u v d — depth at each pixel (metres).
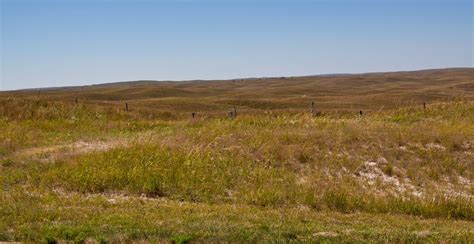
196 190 12.34
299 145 15.62
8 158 14.79
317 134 16.75
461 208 11.50
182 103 54.34
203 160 14.13
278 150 15.30
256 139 16.06
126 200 11.28
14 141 17.36
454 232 9.06
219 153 14.91
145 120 25.39
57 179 12.55
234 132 17.03
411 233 8.70
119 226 8.62
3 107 23.62
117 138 18.69
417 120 21.31
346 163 14.78
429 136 16.67
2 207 9.90
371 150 15.73
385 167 14.65
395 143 16.19
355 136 16.59
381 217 10.70
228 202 11.82
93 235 8.11
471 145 16.20
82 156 14.27
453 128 18.19
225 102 58.06
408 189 13.41
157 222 9.03
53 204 10.45
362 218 10.45
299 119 20.17
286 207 11.52
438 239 8.39
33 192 11.59
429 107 23.36
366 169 14.67
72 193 11.88
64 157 14.46
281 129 18.14
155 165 13.40
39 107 24.77
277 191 12.19
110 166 13.26
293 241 7.99
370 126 18.30
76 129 21.17
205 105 53.78
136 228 8.54
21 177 12.87
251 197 11.93
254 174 13.57
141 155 14.13
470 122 20.11
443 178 14.32
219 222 9.16
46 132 20.16
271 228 8.75
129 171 12.91
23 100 25.53
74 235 8.12
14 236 8.12
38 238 8.04
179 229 8.49
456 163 15.00
